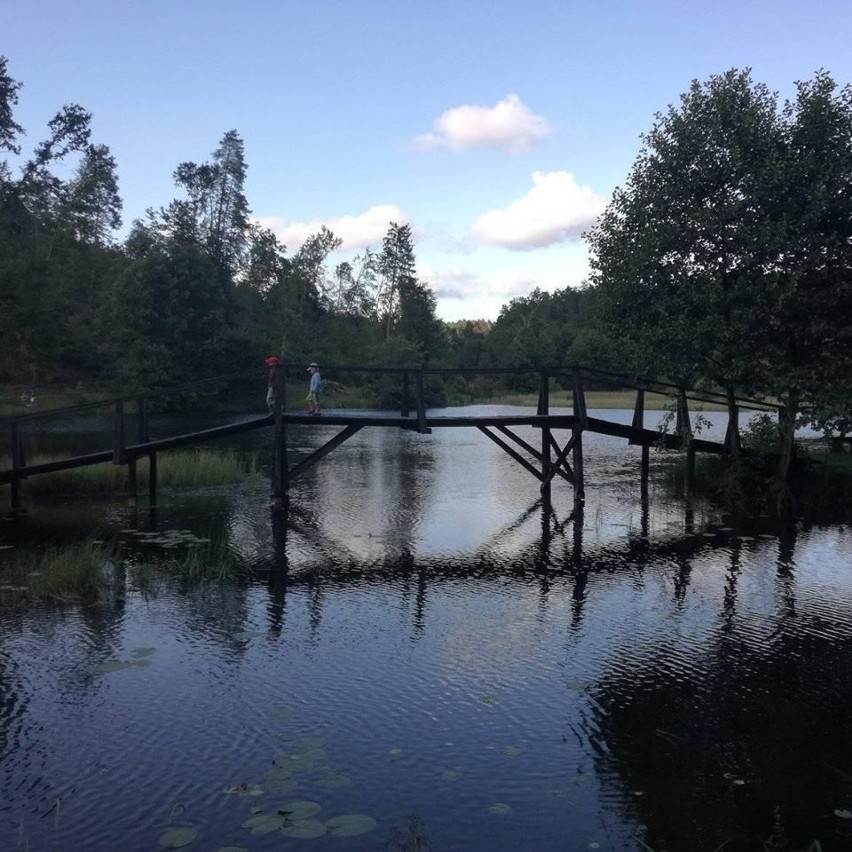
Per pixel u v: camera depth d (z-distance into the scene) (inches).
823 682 320.2
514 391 3080.7
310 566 491.8
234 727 275.9
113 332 2199.8
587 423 693.9
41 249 2630.4
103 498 715.4
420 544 553.3
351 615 398.6
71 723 277.7
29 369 2090.3
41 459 864.3
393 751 260.8
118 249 2989.7
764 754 263.1
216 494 745.6
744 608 411.2
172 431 1384.1
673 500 722.2
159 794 233.3
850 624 386.9
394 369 669.9
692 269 687.7
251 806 226.7
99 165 3048.7
